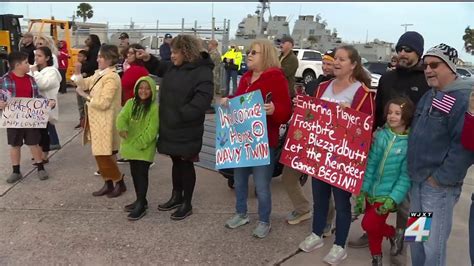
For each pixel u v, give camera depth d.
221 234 4.07
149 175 5.72
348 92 3.40
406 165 3.00
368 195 3.35
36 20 15.10
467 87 2.56
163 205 4.56
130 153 4.27
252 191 5.22
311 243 3.77
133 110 4.23
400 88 3.43
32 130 5.21
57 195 4.91
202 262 3.56
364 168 3.30
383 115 3.50
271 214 4.59
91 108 4.62
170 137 4.16
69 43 15.13
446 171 2.60
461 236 4.21
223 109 3.93
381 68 20.59
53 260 3.52
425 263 2.80
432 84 2.69
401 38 3.40
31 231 4.02
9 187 5.09
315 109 3.50
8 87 5.08
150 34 15.56
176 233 4.06
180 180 4.55
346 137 3.36
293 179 4.18
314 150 3.51
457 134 2.54
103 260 3.54
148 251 3.71
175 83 4.05
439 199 2.69
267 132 3.77
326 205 3.72
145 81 4.20
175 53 4.04
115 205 4.68
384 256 3.76
